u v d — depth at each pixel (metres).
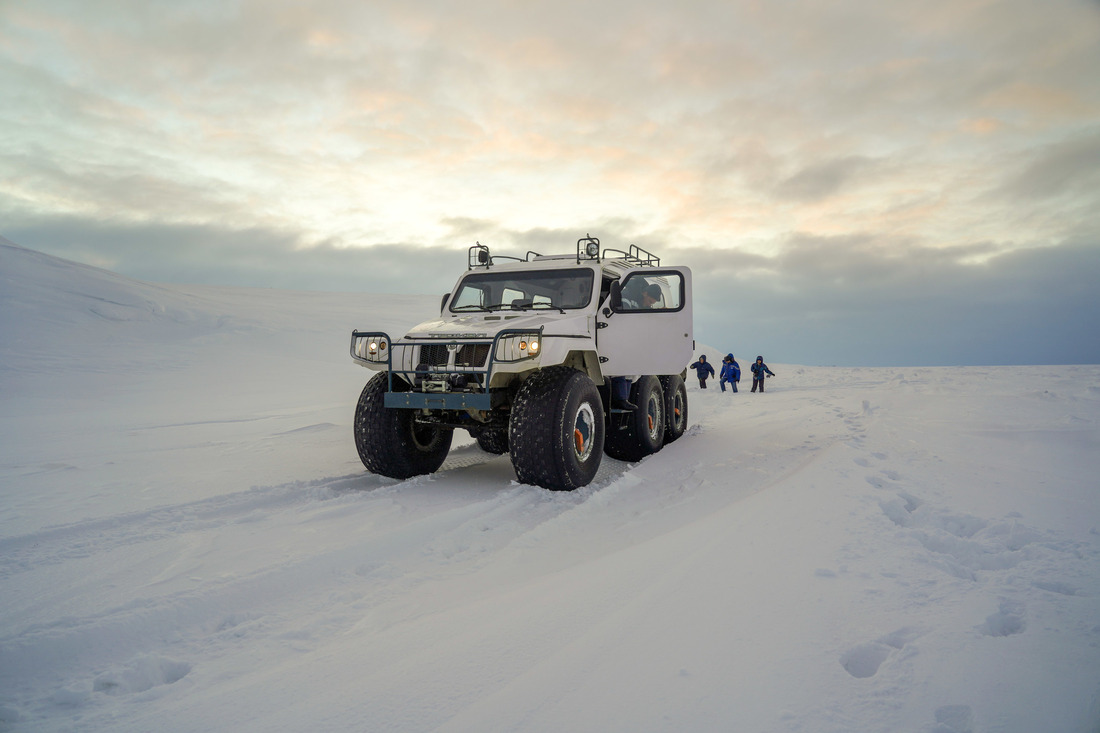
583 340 5.66
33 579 3.02
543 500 4.68
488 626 2.20
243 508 4.47
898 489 4.15
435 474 5.91
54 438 8.78
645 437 6.62
